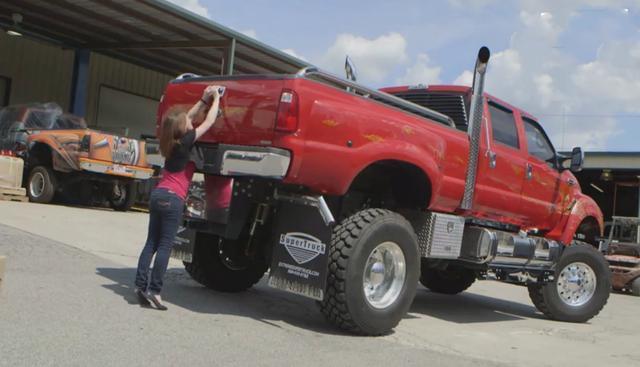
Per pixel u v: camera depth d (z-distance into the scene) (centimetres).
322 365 434
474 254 661
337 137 517
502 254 677
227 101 541
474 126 651
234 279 681
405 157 565
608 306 1143
